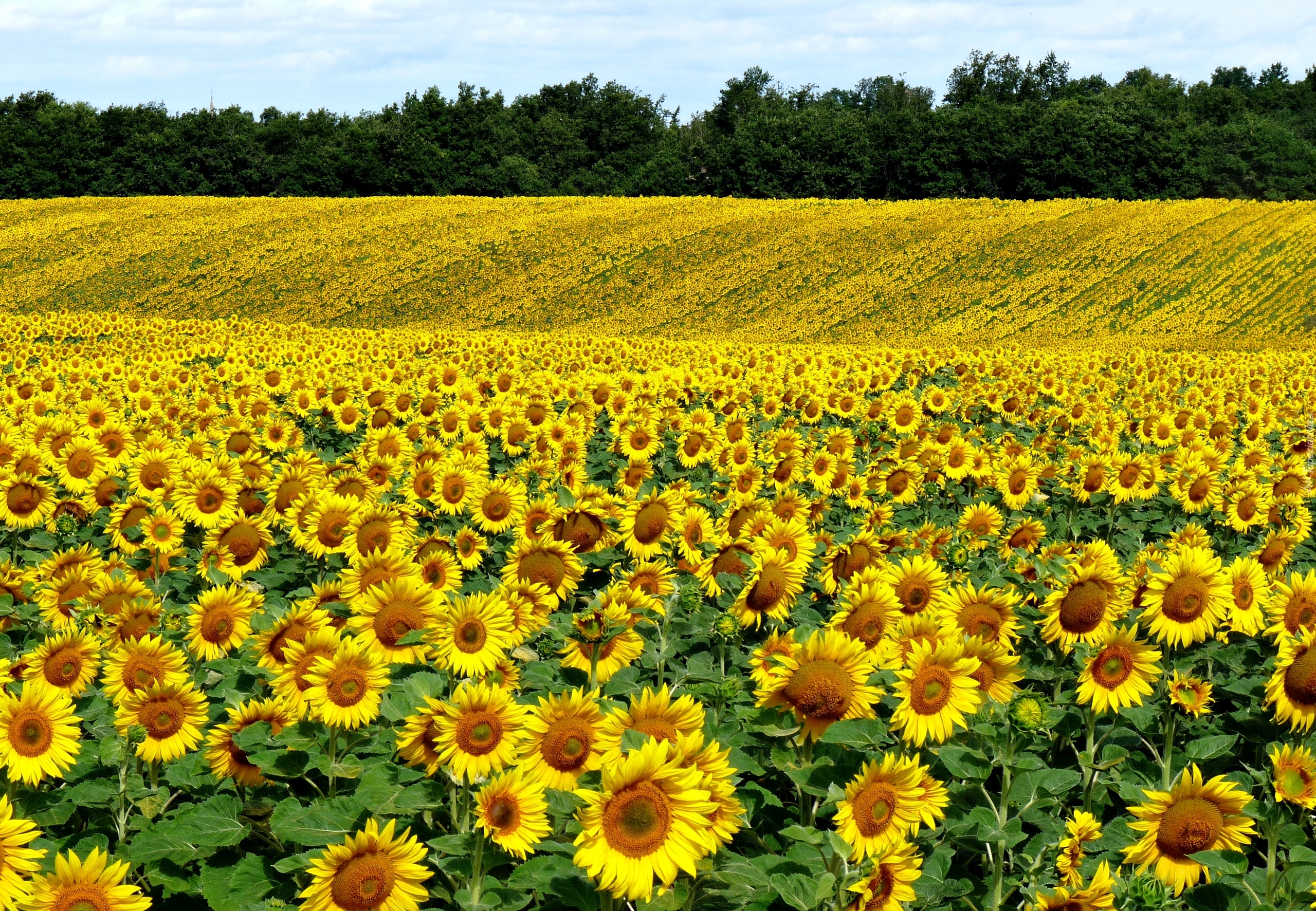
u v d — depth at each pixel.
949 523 10.52
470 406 13.81
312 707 4.61
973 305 65.75
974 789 4.50
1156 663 5.55
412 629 5.26
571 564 7.02
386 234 80.06
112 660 5.25
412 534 7.93
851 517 10.09
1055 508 11.74
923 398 18.78
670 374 20.11
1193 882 4.21
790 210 86.94
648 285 70.06
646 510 7.81
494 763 4.09
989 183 122.25
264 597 7.00
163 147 131.50
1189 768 4.65
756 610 6.27
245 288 68.50
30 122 135.12
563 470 11.12
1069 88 168.12
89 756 4.80
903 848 3.80
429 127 136.62
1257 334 57.97
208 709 5.19
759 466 11.47
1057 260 72.75
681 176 136.88
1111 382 23.75
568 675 5.80
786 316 64.44
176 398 17.64
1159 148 118.50
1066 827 4.59
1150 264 71.19
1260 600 5.83
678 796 3.37
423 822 4.39
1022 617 6.01
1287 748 4.39
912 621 4.96
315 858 3.99
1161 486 11.99
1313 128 187.25
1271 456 13.52
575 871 3.91
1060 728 5.31
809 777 4.34
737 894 3.80
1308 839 4.72
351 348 27.94
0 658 5.99
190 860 4.29
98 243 77.44
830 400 17.98
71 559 7.23
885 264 73.19
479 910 3.83
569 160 164.88
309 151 134.50
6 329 33.03
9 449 10.52
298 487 9.28
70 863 3.48
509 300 67.25
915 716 4.44
